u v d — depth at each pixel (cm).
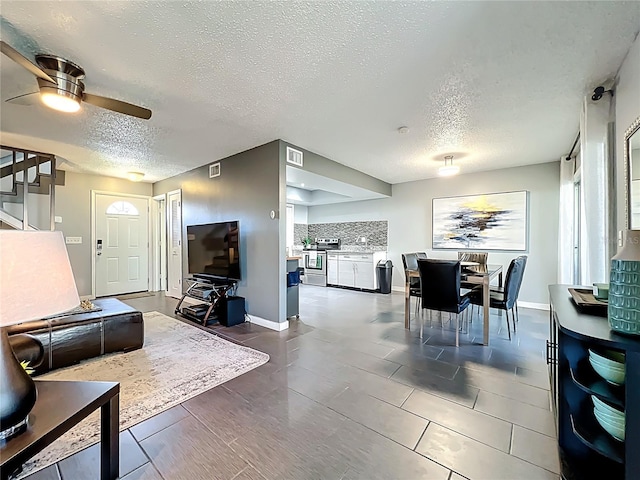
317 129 327
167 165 487
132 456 154
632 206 184
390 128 324
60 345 251
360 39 178
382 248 671
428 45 184
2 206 408
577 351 142
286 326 377
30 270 103
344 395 214
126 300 542
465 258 495
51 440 107
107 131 329
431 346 310
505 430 175
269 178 375
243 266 414
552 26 167
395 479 139
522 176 492
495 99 255
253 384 230
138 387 224
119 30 168
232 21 161
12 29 165
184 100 255
